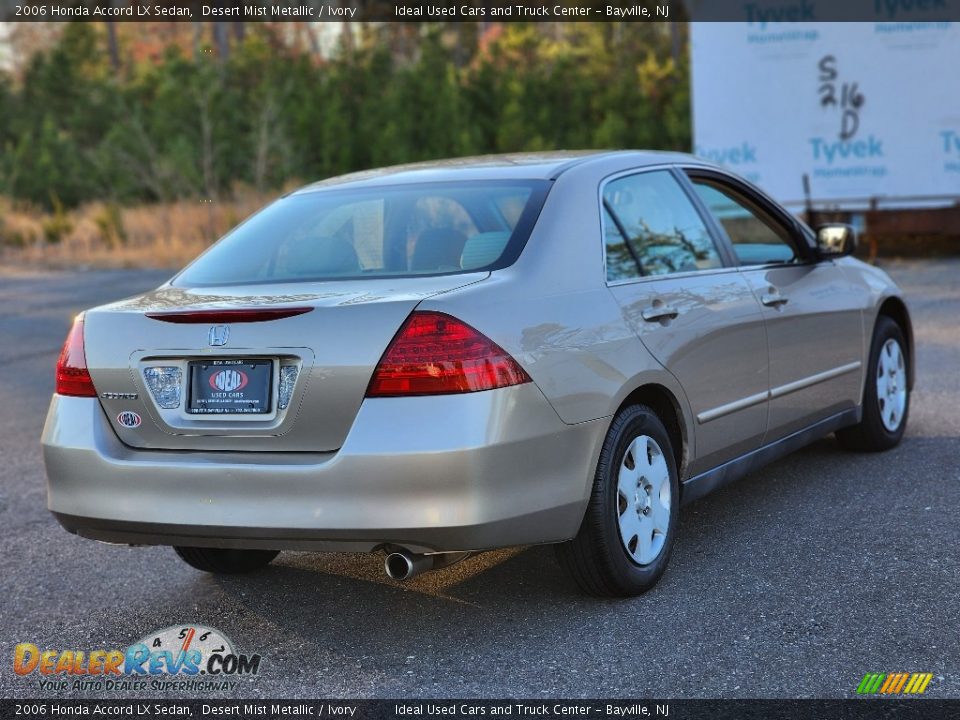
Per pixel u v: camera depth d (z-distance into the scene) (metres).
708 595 4.04
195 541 3.67
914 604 3.85
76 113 32.88
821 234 5.48
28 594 4.50
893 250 17.00
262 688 3.49
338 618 4.06
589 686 3.35
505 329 3.55
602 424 3.78
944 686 3.22
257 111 27.53
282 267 4.11
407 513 3.38
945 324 10.22
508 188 4.19
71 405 3.86
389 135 24.58
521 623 3.88
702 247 4.68
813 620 3.75
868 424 5.86
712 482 4.52
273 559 4.81
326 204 4.42
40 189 28.22
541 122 25.92
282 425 3.53
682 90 25.19
